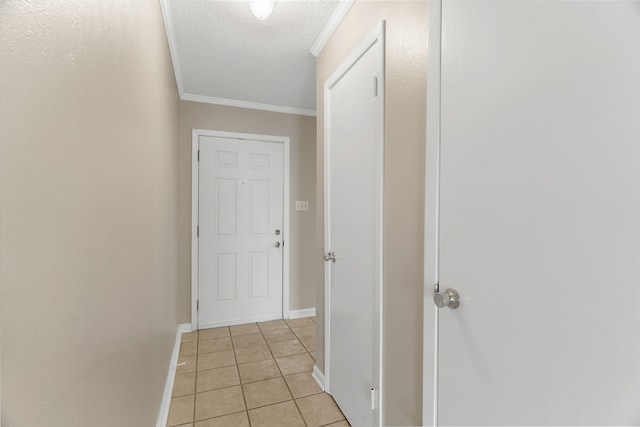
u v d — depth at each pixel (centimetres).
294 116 332
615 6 52
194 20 178
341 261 171
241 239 312
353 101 156
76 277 58
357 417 152
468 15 84
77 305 58
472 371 83
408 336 114
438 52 95
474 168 82
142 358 116
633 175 50
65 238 54
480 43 80
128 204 95
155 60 145
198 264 297
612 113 53
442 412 94
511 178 72
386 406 128
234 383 201
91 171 65
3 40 38
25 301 42
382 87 128
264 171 320
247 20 178
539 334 66
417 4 108
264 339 273
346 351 165
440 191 95
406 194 115
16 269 40
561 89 61
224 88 277
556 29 62
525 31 68
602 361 55
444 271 94
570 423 60
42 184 46
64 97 53
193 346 258
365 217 145
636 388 50
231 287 309
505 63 73
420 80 107
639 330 50
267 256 322
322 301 201
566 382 61
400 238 119
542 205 65
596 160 56
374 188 136
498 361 75
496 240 76
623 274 52
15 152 40
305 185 336
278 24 182
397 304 120
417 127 109
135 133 104
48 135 48
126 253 92
